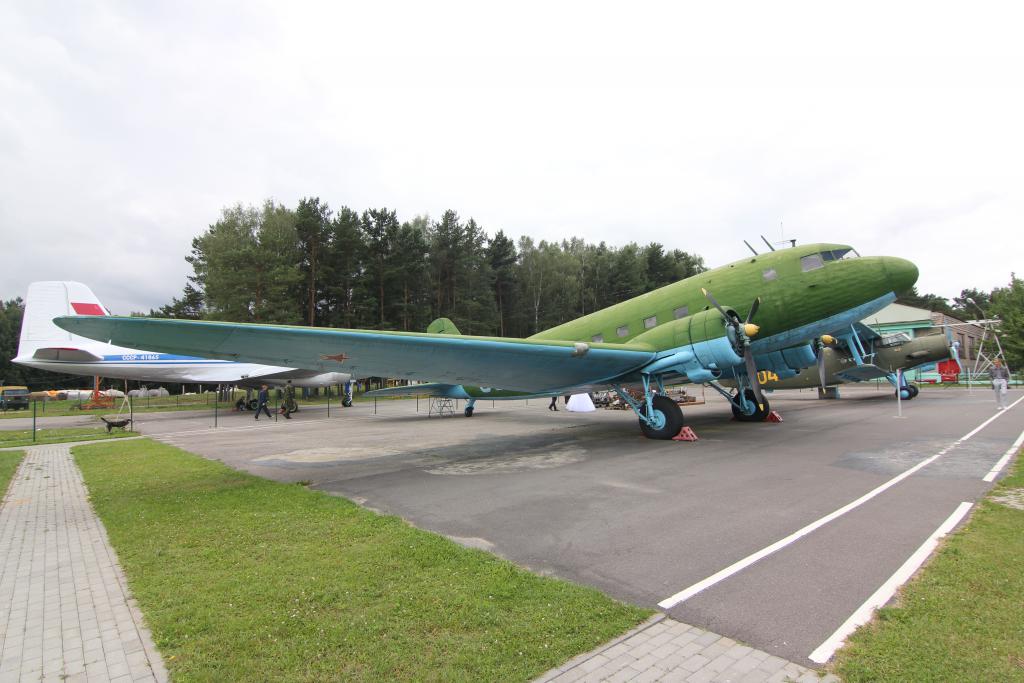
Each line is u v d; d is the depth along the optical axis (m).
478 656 2.84
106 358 26.73
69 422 24.86
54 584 4.21
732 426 13.88
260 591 3.84
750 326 10.51
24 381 70.19
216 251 41.75
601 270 65.31
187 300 58.06
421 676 2.66
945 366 36.75
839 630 3.00
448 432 15.98
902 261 11.28
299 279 42.56
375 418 23.27
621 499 6.37
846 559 4.10
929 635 2.88
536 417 21.17
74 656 3.01
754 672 2.61
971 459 8.15
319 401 41.09
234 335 7.78
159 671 2.81
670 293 13.16
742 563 4.12
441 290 53.94
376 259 48.59
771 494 6.30
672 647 2.88
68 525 6.11
